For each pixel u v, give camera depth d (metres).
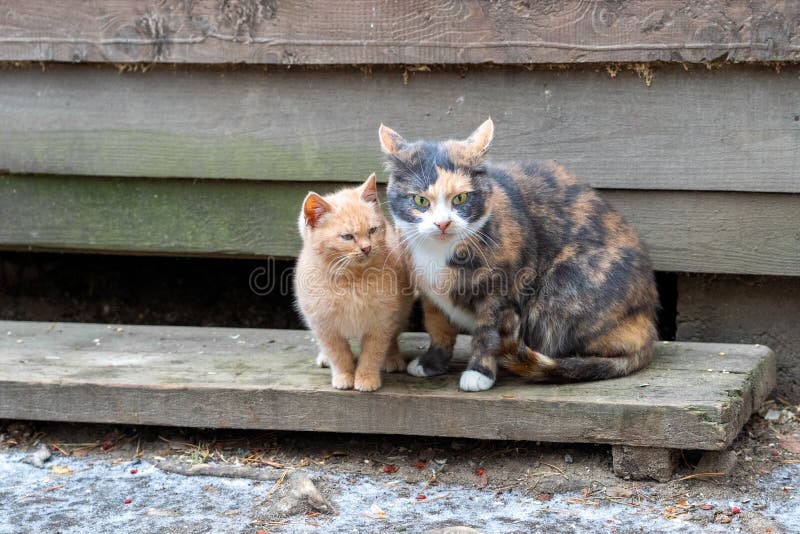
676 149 3.16
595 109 3.17
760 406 3.10
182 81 3.25
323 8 3.18
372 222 2.96
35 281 3.66
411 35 3.17
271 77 3.23
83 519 2.90
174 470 3.01
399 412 2.99
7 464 3.04
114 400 3.04
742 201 3.16
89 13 3.23
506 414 2.97
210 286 3.67
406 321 3.07
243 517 2.90
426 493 2.95
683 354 3.12
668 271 3.21
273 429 3.02
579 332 3.04
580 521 2.88
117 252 3.35
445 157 2.98
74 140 3.29
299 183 3.27
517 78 3.18
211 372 3.08
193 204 3.30
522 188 3.06
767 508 2.90
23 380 3.05
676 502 2.92
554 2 3.13
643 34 3.12
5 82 3.29
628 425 2.94
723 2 3.09
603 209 3.08
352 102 3.22
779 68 3.11
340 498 2.94
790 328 3.22
